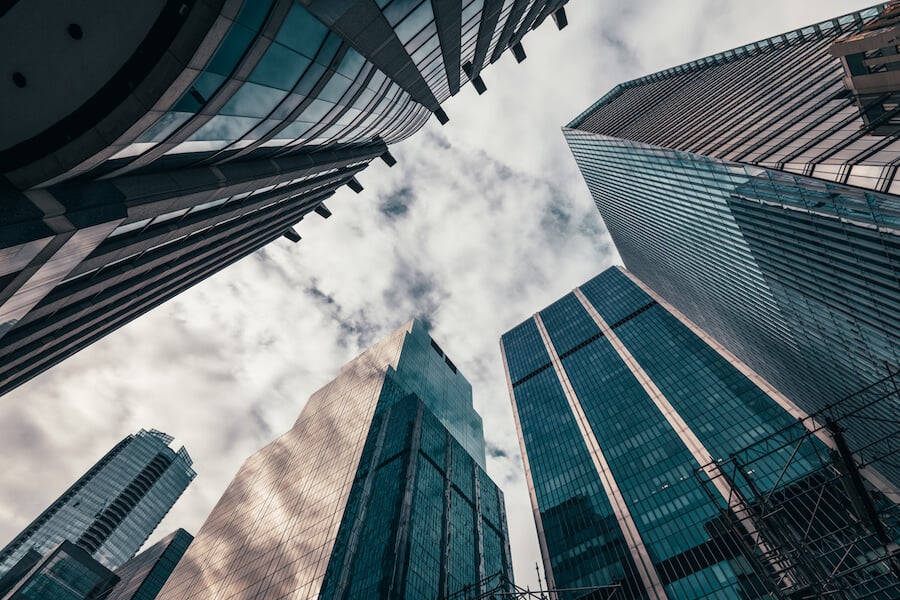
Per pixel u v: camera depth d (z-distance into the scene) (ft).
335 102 83.87
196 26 42.45
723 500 252.62
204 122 57.16
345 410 457.68
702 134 214.69
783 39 266.36
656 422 339.36
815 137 134.10
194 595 342.44
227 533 403.13
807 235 155.43
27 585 425.69
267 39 52.49
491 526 427.33
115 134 44.78
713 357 365.40
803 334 211.61
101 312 91.15
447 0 74.08
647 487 292.81
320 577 261.24
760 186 160.25
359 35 67.92
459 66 122.62
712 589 217.77
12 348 68.80
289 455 460.96
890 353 155.12
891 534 64.80
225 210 91.81
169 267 98.94
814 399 259.19
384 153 197.16
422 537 301.43
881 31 115.65
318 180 144.87
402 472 338.34
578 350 494.18
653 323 454.40
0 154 42.27
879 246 125.90
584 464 347.77
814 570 69.26
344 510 310.24
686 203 240.94
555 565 285.84
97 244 55.36
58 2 36.06
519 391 501.15
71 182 48.42
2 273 43.86
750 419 294.05
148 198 58.65
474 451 542.57
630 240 439.22
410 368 511.81
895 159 100.32
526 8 118.93
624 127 346.33
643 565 246.47
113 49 41.32
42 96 40.19
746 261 216.54
